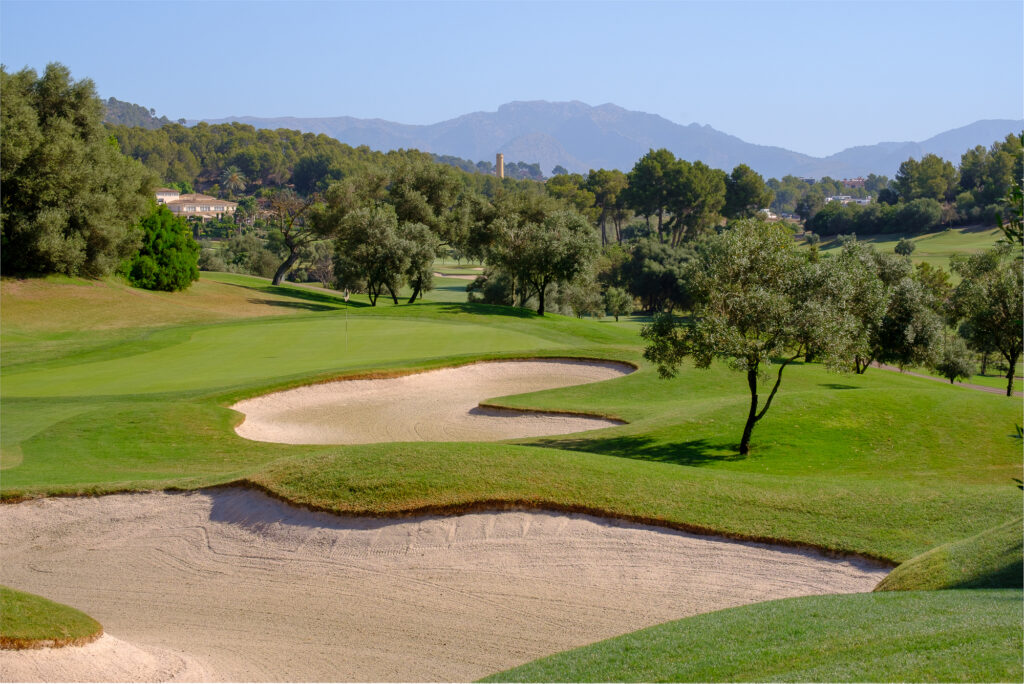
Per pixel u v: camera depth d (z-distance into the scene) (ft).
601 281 355.77
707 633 28.71
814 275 69.10
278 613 39.32
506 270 222.28
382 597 40.27
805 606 30.66
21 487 54.13
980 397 88.07
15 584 44.57
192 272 232.94
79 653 30.94
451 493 46.96
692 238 436.35
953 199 510.58
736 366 67.21
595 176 475.72
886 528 42.91
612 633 35.83
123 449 67.56
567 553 42.75
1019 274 111.45
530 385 103.30
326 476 50.65
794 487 48.57
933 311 137.49
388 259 226.38
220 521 49.60
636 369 107.96
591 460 52.39
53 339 150.61
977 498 46.03
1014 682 20.86
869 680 22.11
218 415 79.00
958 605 28.19
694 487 48.16
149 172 234.79
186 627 38.27
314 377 94.73
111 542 48.57
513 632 36.29
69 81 200.44
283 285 296.51
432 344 126.31
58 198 187.93
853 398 85.51
